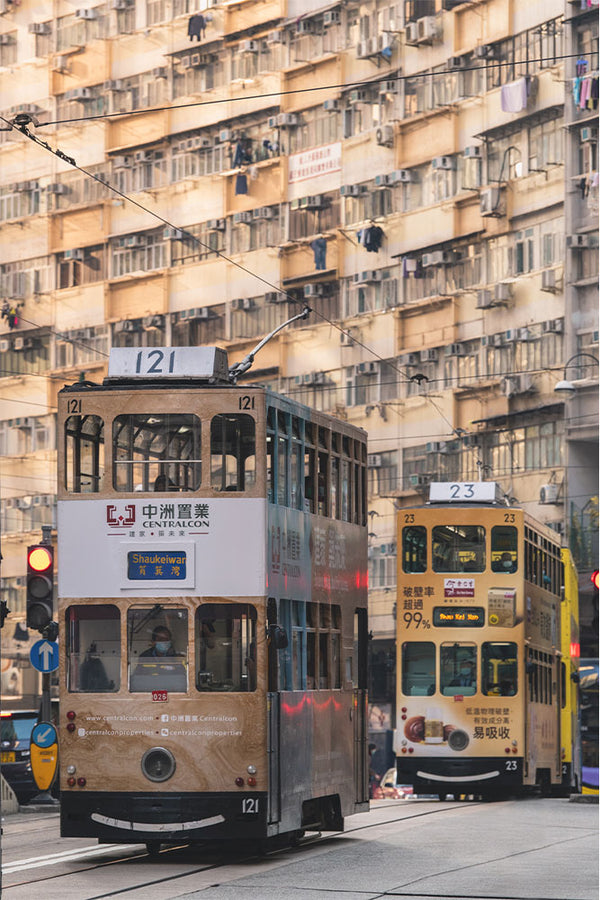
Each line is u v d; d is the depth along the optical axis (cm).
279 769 4059
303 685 4303
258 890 3409
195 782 3969
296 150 14225
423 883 3519
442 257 13088
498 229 12719
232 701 3972
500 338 12644
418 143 13350
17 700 15012
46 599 4675
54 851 4438
